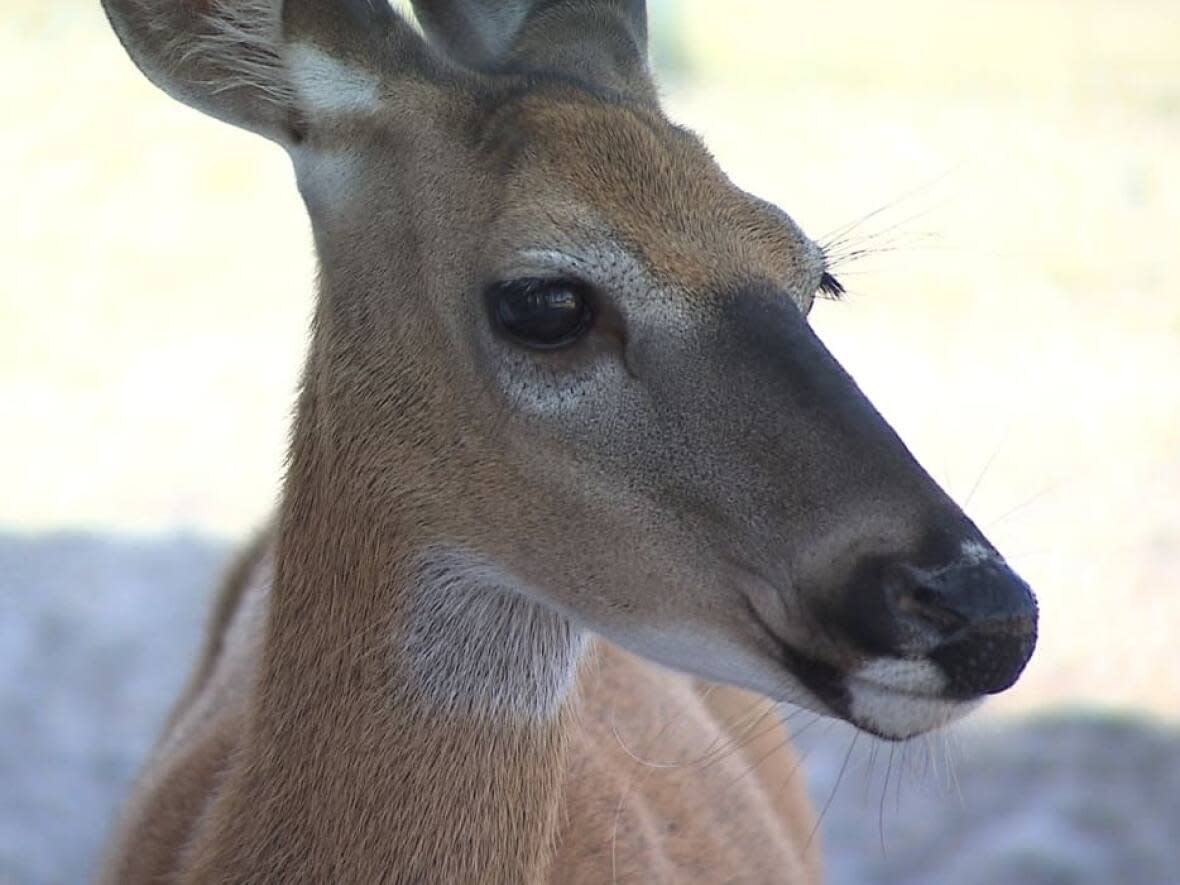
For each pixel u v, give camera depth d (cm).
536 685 839
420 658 826
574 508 783
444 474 809
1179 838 1555
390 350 820
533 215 784
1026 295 2886
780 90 4084
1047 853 1520
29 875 1455
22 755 1603
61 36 4112
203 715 1027
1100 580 1945
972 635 716
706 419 760
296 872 832
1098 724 1720
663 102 1003
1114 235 3170
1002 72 4381
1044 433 2328
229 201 3219
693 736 1030
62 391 2375
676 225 785
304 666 838
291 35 834
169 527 1995
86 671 1725
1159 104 4106
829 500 738
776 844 1034
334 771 829
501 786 836
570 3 897
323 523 838
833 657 737
